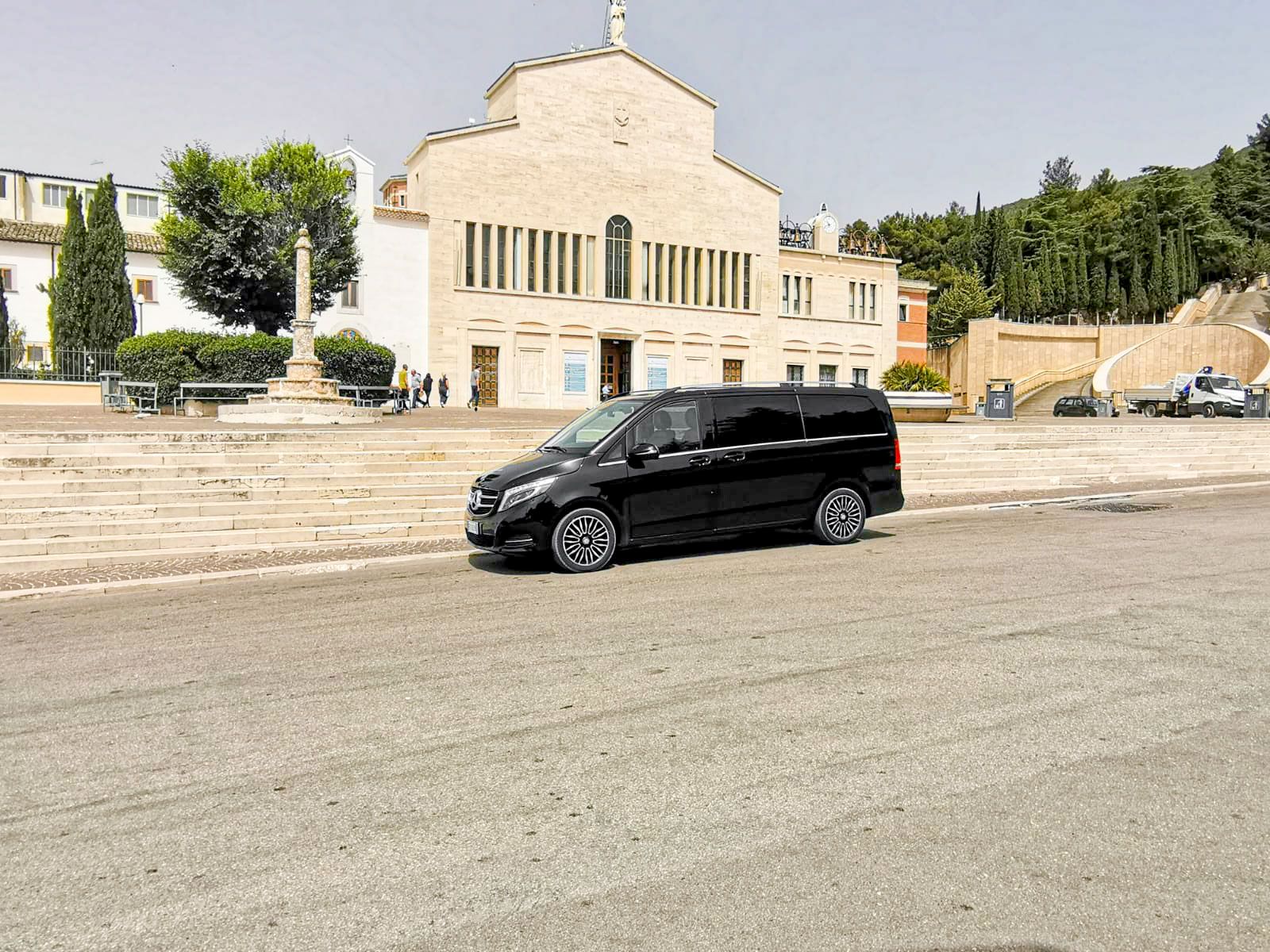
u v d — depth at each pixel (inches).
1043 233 3422.7
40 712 211.8
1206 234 3393.2
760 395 423.8
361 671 238.5
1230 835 139.6
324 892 129.6
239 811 156.3
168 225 1263.5
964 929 116.9
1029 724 187.2
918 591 319.9
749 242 2017.7
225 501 492.4
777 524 419.8
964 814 148.3
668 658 241.4
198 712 208.5
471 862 136.9
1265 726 183.0
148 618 318.3
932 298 3233.3
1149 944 112.9
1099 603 295.1
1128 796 153.3
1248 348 2356.1
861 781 161.9
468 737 188.4
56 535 439.5
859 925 118.3
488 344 1754.4
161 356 1151.6
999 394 1360.7
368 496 525.0
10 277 1552.7
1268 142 4074.8
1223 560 372.2
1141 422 1178.6
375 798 160.1
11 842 146.8
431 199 1702.8
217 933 119.6
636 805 154.9
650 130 1900.8
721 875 131.6
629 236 1892.2
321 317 1611.7
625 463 389.4
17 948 117.0
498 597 331.9
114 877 134.6
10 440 499.5
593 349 1854.1
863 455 439.2
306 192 1290.6
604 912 122.6
